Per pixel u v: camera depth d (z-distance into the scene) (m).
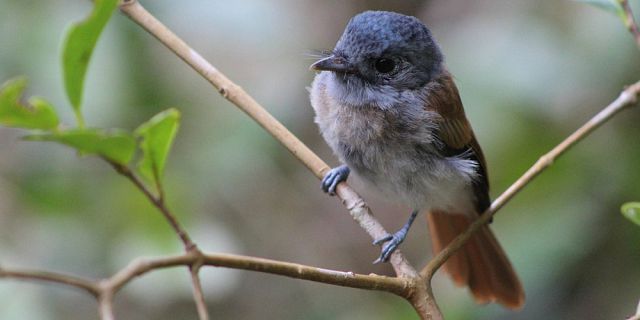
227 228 11.22
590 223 10.49
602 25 9.91
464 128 8.63
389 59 8.19
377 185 8.64
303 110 12.06
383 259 7.49
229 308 12.73
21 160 10.82
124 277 4.12
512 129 10.36
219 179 11.10
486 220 6.61
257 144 11.07
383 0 13.38
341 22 13.63
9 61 9.63
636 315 5.62
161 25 7.14
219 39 10.95
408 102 8.24
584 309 10.72
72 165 10.71
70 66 4.54
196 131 11.05
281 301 12.87
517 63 10.27
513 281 9.06
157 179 4.66
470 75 10.40
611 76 10.01
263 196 12.65
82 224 10.29
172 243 9.79
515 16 10.55
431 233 9.46
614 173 10.61
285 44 11.59
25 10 9.75
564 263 10.38
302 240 13.01
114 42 9.95
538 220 10.54
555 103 10.36
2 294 9.03
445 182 8.48
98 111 9.70
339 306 12.50
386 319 11.38
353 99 8.24
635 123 10.68
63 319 10.41
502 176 10.59
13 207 10.47
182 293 9.51
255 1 11.02
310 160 7.31
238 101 7.14
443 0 12.55
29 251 10.17
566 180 10.64
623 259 10.70
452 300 10.91
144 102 10.31
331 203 13.31
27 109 4.29
